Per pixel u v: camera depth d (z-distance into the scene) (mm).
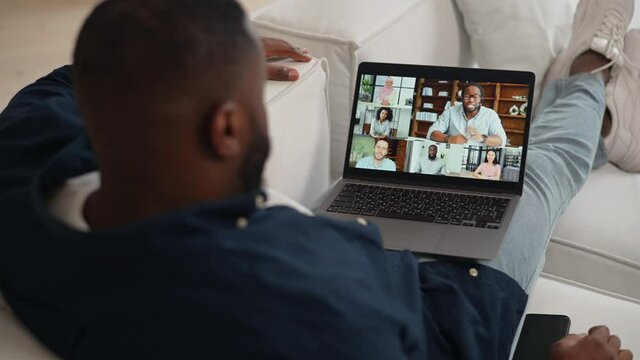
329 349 737
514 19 1848
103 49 682
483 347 1062
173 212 698
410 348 884
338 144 1609
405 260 972
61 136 937
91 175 875
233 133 713
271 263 729
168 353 721
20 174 889
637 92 1818
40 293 776
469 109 1378
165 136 692
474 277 1161
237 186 751
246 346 706
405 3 1677
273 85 1337
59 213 811
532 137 1592
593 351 1079
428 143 1390
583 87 1731
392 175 1394
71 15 3602
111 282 713
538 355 1148
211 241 707
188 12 688
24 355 794
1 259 826
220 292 705
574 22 1967
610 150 1807
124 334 730
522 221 1309
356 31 1535
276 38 1512
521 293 1187
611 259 1582
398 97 1410
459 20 1905
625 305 1388
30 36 3381
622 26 1879
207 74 683
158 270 698
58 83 1099
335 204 1346
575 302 1379
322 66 1435
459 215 1294
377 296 829
